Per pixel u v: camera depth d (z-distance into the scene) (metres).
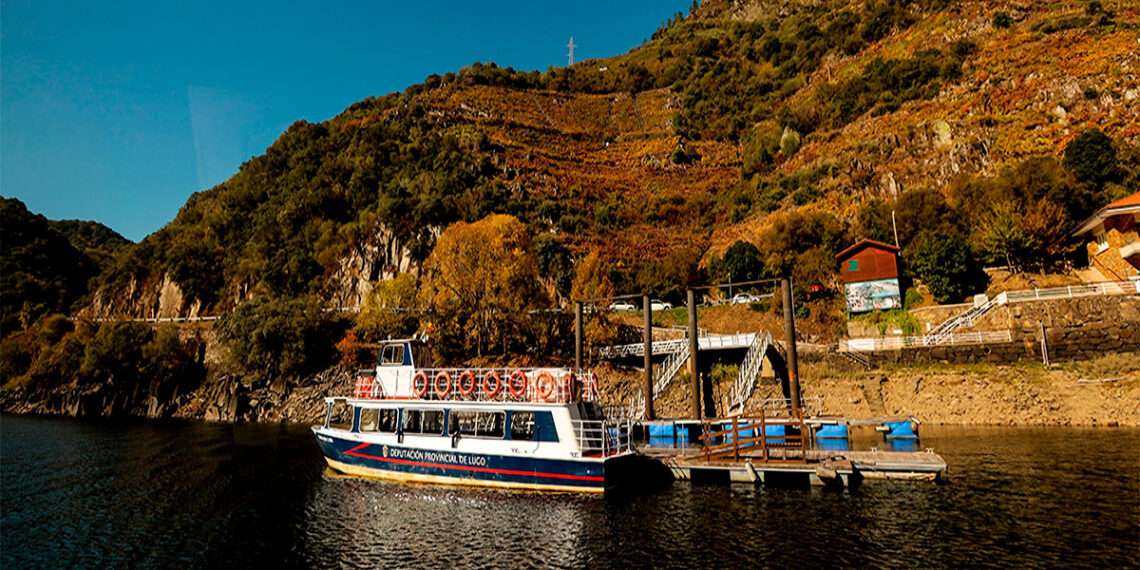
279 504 21.58
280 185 96.44
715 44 165.75
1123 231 43.03
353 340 55.50
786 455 25.17
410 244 69.81
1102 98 63.75
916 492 20.77
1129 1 84.31
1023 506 18.42
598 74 170.38
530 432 23.77
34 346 71.94
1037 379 36.16
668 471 24.30
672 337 52.78
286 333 55.28
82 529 18.86
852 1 145.25
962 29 96.19
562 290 64.88
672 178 106.88
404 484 24.47
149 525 19.25
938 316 45.53
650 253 77.50
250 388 54.50
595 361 48.94
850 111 94.31
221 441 38.47
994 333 39.47
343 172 90.69
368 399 26.48
